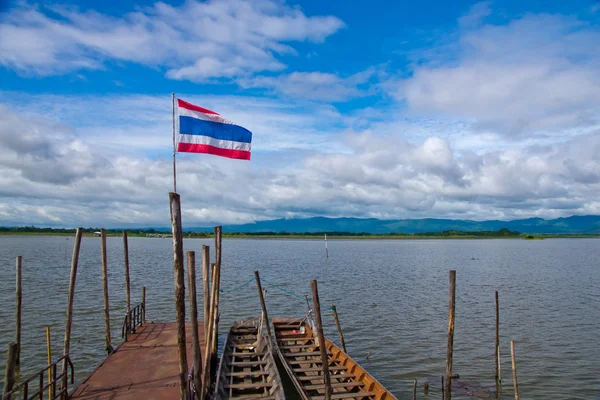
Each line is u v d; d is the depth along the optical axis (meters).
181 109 17.36
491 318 34.56
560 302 41.56
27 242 173.00
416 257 104.19
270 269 71.69
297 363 20.72
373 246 175.50
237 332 25.95
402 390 20.11
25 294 40.94
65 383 14.91
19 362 21.66
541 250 139.62
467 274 65.19
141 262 79.25
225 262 85.69
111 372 16.52
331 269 72.56
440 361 24.08
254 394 17.03
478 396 19.48
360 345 27.06
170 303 38.62
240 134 18.09
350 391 17.45
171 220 12.18
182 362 12.38
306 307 38.69
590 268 74.88
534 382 21.08
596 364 23.62
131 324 22.92
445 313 36.41
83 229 16.48
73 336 27.00
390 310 37.59
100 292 43.19
